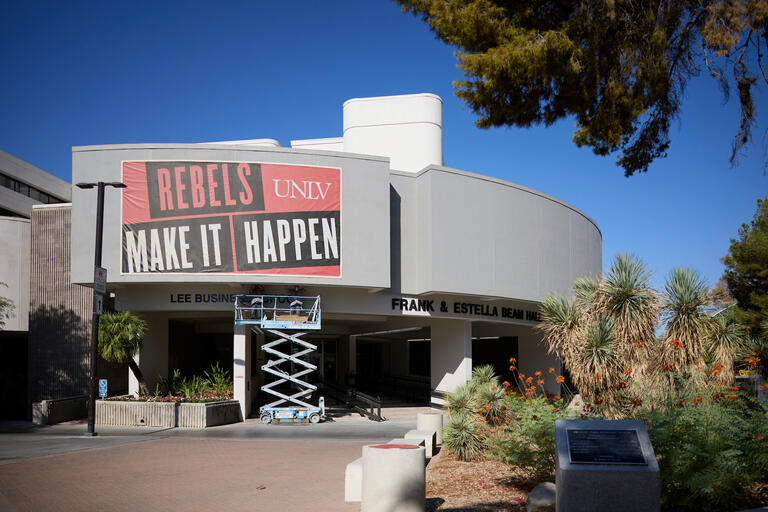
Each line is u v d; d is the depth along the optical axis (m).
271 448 15.68
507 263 29.11
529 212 30.55
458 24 12.49
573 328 12.66
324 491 9.77
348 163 25.83
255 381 34.19
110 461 13.16
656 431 7.64
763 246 28.55
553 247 32.06
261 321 24.67
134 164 24.48
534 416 10.66
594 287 13.18
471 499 8.88
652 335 12.23
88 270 24.16
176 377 27.38
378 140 34.84
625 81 12.23
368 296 27.08
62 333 29.42
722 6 10.91
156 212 24.33
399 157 34.56
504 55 11.91
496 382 17.73
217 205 24.50
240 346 25.64
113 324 23.25
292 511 8.38
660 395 9.63
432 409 30.67
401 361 51.38
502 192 29.30
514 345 45.31
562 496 6.27
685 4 11.57
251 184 24.75
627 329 12.06
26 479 10.89
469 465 11.98
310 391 24.94
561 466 6.32
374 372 51.84
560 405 10.93
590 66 12.38
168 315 30.27
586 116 13.38
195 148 24.61
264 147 24.98
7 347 36.62
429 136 34.69
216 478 11.02
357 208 25.72
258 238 24.59
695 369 11.39
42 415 24.86
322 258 25.11
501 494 9.14
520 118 13.26
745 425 8.32
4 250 31.08
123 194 24.41
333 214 25.41
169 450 15.17
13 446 16.02
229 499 9.20
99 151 24.59
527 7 12.85
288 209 24.95
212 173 24.59
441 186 27.59
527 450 9.73
